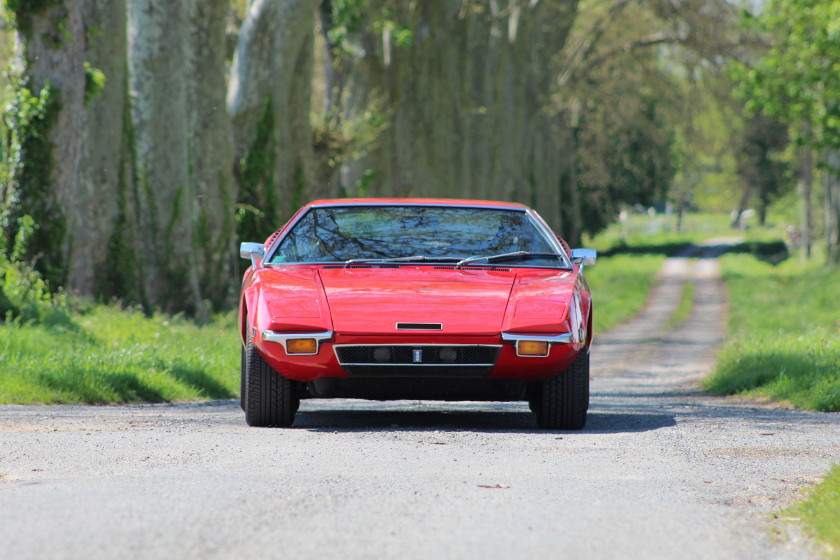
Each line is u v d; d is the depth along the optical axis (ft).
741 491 55.31
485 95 455.63
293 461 63.57
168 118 243.19
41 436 75.77
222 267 273.75
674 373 203.82
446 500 51.01
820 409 110.63
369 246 89.66
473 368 78.23
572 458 66.28
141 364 131.64
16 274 187.93
